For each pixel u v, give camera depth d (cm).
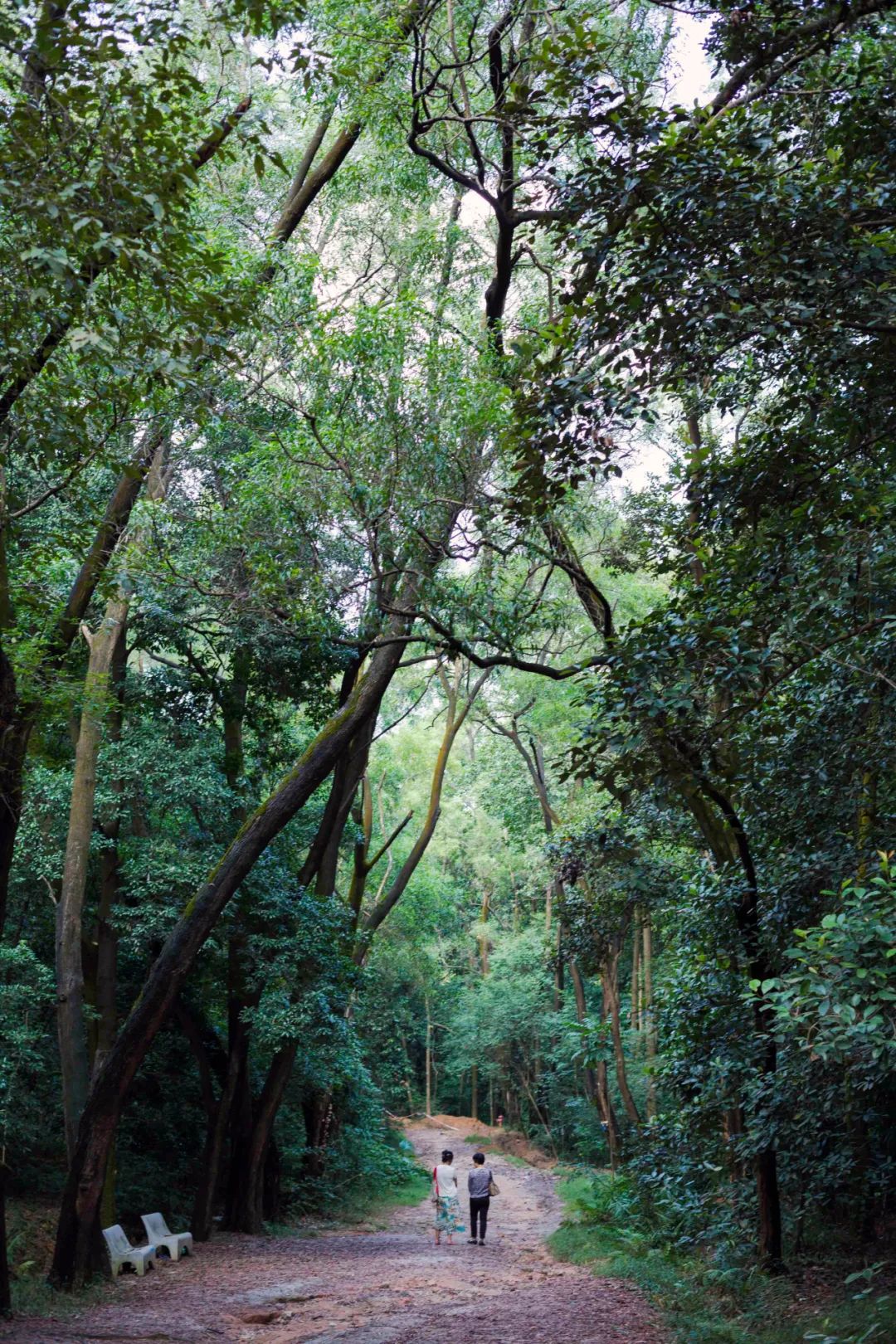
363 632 1340
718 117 690
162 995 1230
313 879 1941
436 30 1281
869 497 732
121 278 609
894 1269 950
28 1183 1606
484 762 3438
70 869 1294
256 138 598
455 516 1099
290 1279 1249
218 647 1661
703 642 689
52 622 949
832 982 555
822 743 912
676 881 1538
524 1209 2373
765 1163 1019
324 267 1282
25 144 563
